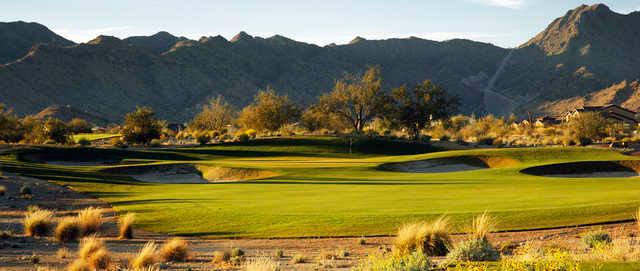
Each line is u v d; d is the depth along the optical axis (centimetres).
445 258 1448
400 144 9731
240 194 3694
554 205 2542
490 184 3925
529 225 2184
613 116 14488
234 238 2280
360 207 2769
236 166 6025
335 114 11862
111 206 3378
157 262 1593
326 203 2997
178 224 2616
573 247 1716
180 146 9581
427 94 11412
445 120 11781
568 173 5375
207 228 2489
